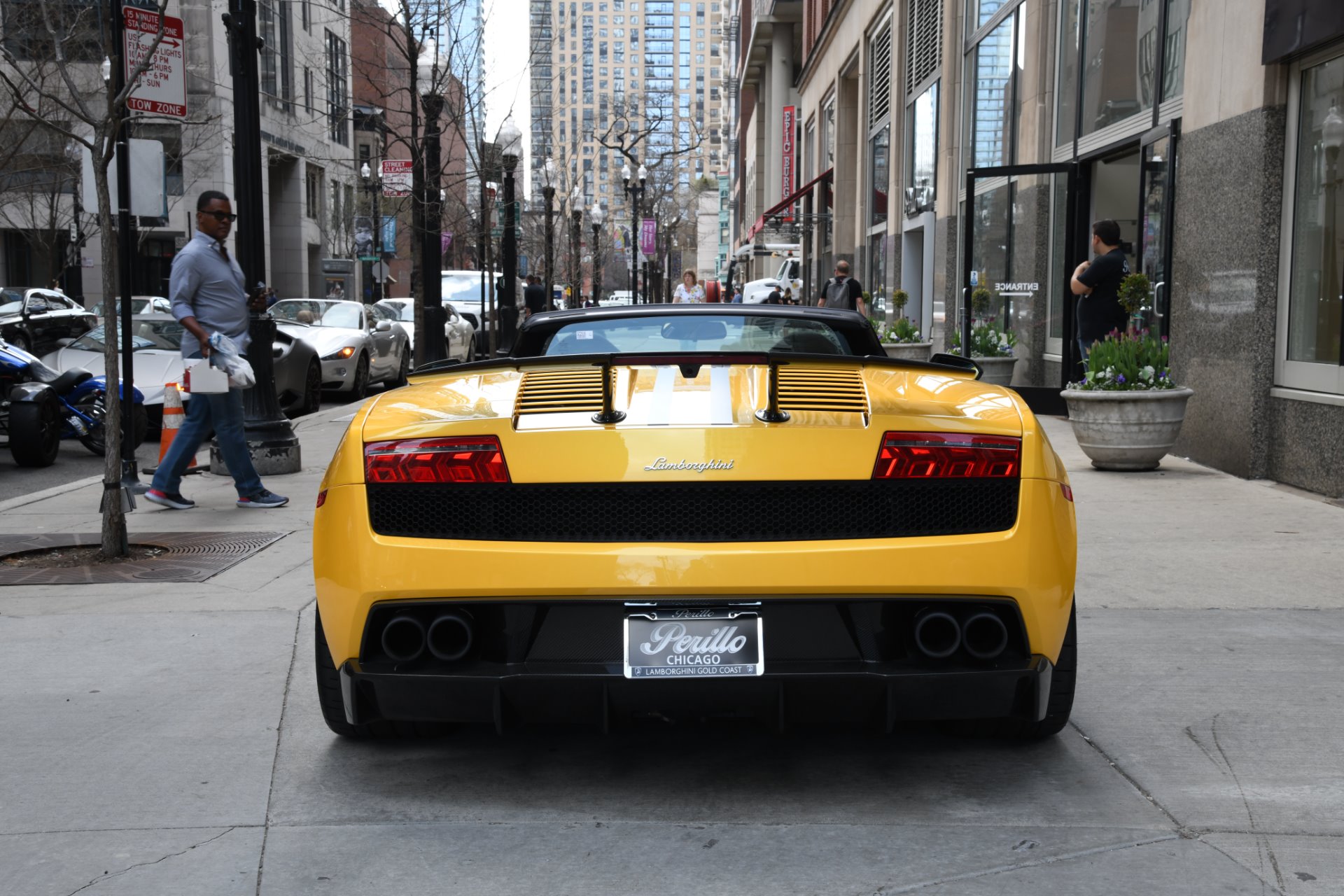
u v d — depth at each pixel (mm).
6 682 4355
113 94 6781
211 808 3242
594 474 2961
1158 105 10938
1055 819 3104
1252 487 8305
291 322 18266
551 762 3553
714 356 3100
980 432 3031
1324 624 4906
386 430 3139
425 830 3086
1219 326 9117
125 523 6766
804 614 2953
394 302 25328
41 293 24297
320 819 3166
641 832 3057
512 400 3361
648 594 2912
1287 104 8352
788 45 54406
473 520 3031
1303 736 3670
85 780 3439
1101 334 10828
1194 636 4754
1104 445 9039
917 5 21750
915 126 21984
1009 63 16078
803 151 41531
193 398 8117
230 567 6328
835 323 4785
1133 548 6379
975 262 17250
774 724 3010
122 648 4789
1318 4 7578
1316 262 8094
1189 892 2693
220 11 40844
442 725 3662
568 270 43594
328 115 23609
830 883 2764
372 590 2986
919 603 2957
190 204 41875
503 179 25219
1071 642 3393
